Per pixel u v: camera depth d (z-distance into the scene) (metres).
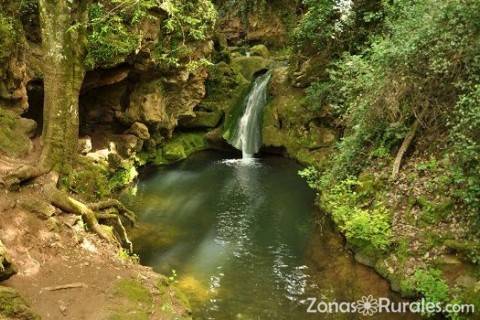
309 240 10.94
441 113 10.16
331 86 16.30
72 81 10.59
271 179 15.85
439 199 9.04
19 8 11.38
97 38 11.73
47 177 9.91
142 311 7.20
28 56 12.02
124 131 16.11
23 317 6.18
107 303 7.16
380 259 9.24
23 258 7.52
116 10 12.59
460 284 7.67
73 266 7.87
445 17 9.32
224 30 27.53
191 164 17.86
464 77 9.48
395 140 11.11
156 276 8.39
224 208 13.05
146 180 15.52
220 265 9.72
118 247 9.50
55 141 10.36
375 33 15.45
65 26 10.23
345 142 12.47
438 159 9.76
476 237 7.96
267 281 9.09
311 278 9.20
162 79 16.45
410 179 9.98
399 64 10.24
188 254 10.16
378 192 10.57
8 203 8.31
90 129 15.27
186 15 16.55
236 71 21.75
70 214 9.15
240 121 20.52
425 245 8.65
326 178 12.88
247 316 7.89
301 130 18.16
